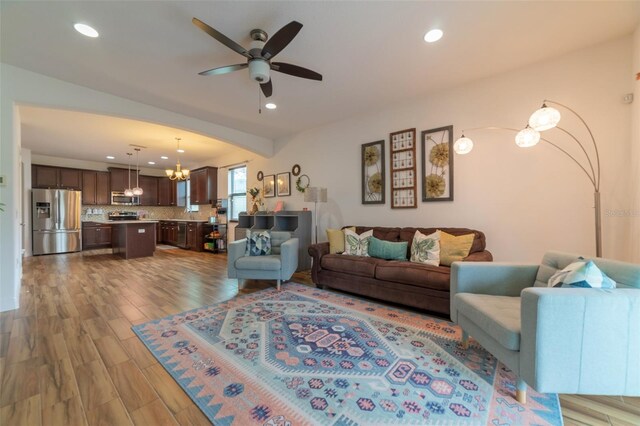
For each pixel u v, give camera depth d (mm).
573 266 1573
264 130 4996
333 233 3672
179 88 3225
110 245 7656
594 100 2459
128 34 2234
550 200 2693
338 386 1563
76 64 2701
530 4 1925
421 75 2957
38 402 1427
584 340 1276
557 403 1423
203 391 1521
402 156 3709
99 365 1769
